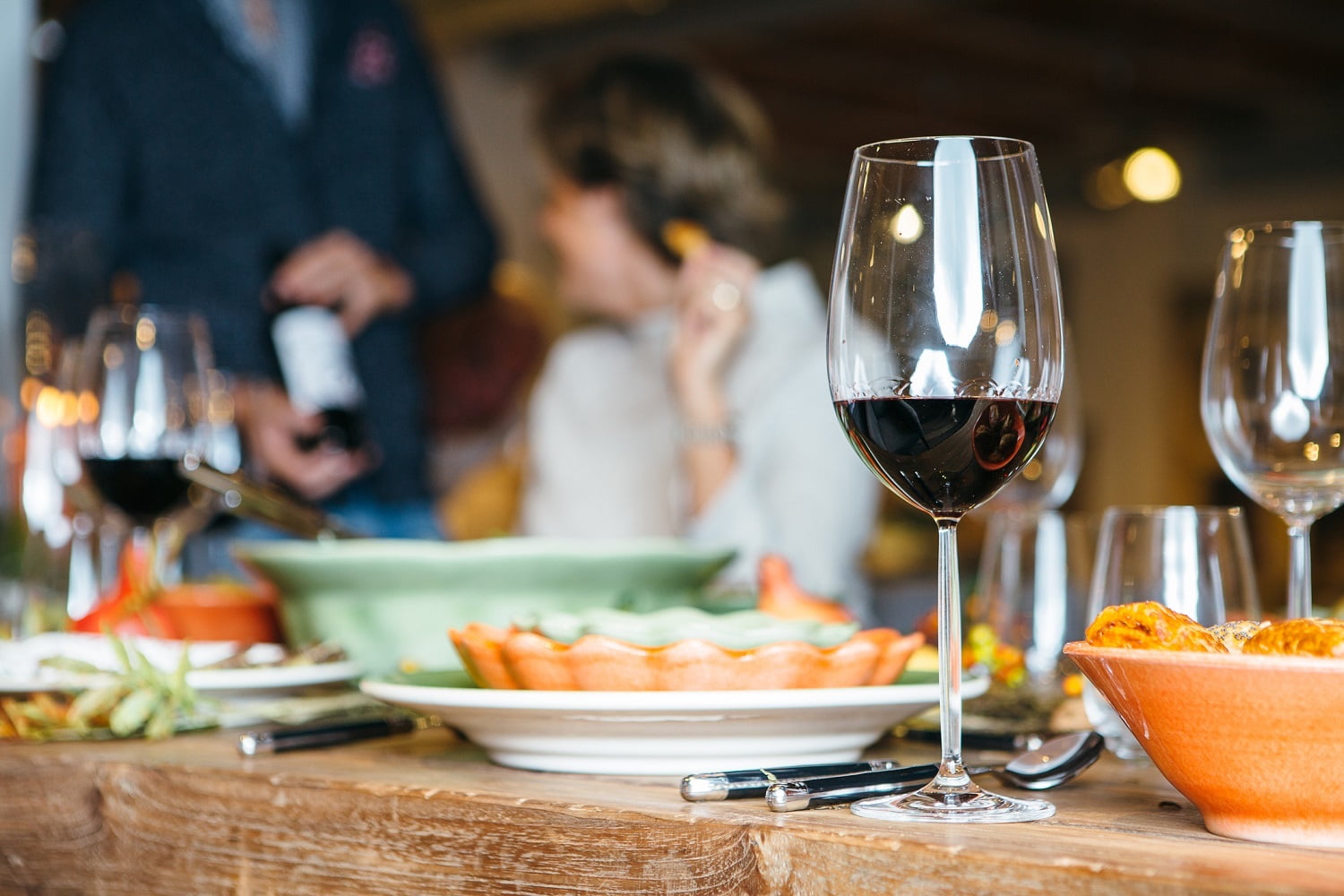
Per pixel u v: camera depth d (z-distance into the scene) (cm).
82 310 160
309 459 203
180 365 111
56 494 133
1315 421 71
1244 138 763
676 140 238
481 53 600
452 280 263
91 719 87
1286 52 639
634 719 68
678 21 571
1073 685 86
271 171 242
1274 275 73
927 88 671
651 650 70
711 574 112
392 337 249
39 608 125
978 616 93
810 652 71
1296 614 75
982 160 60
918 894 52
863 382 60
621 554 105
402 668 95
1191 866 49
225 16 242
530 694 67
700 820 58
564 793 65
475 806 64
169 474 109
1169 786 69
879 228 60
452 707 70
